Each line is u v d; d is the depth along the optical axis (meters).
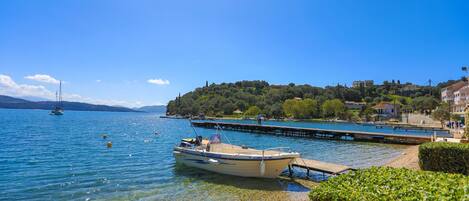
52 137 40.00
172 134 49.62
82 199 12.64
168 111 183.50
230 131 57.28
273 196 12.87
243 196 12.91
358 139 39.53
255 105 150.00
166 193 13.45
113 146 31.08
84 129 56.84
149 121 106.44
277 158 15.18
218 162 16.72
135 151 27.20
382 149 30.47
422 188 5.06
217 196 12.92
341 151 28.80
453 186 5.16
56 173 17.48
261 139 42.22
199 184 14.94
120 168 18.91
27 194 13.31
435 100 119.62
